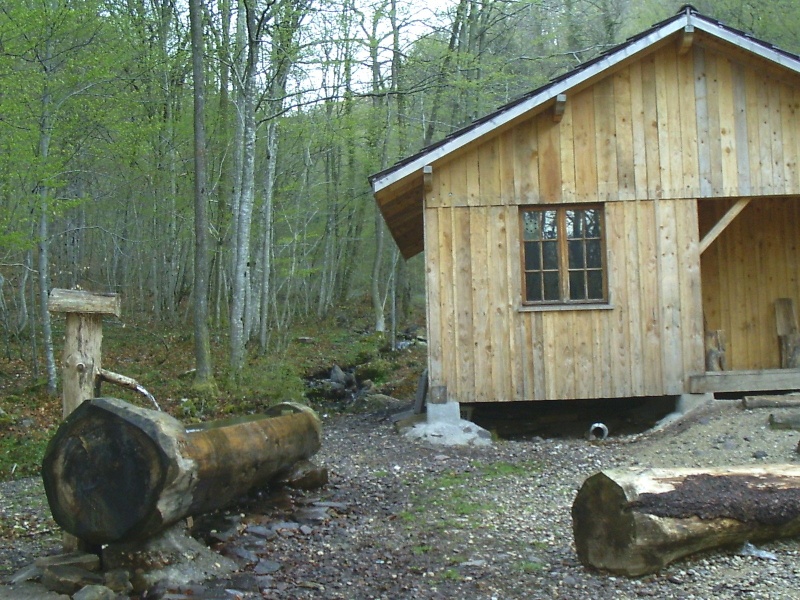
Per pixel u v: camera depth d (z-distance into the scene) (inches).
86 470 199.0
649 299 417.1
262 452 244.4
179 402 510.9
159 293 895.7
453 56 718.5
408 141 880.3
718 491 199.6
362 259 1096.8
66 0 497.4
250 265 766.5
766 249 486.9
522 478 321.7
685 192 418.3
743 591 179.3
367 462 358.9
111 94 587.5
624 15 992.9
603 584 191.3
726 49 415.2
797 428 359.6
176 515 201.9
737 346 483.5
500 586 196.2
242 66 692.1
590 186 417.7
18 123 482.3
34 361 548.1
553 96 403.2
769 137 418.9
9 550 247.0
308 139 803.4
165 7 758.5
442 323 417.1
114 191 785.6
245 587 200.8
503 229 418.6
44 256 509.4
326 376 693.3
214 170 786.2
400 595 194.2
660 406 436.5
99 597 188.1
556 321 416.8
